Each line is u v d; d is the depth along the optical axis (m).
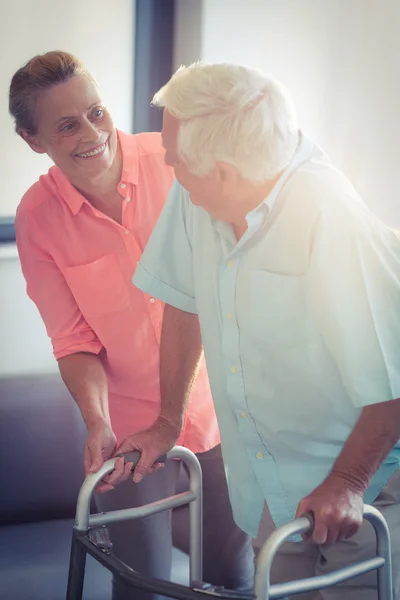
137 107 3.12
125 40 3.07
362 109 2.83
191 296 1.73
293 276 1.44
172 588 1.29
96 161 1.83
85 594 2.41
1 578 2.42
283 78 2.96
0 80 2.92
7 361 2.94
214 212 1.46
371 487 1.55
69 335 1.99
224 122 1.34
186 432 2.03
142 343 2.00
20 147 2.99
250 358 1.52
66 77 1.77
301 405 1.51
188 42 3.01
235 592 1.27
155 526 2.07
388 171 2.80
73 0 2.97
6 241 3.00
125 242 1.95
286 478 1.59
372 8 2.77
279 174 1.42
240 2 2.96
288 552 1.65
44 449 2.71
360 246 1.36
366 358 1.35
